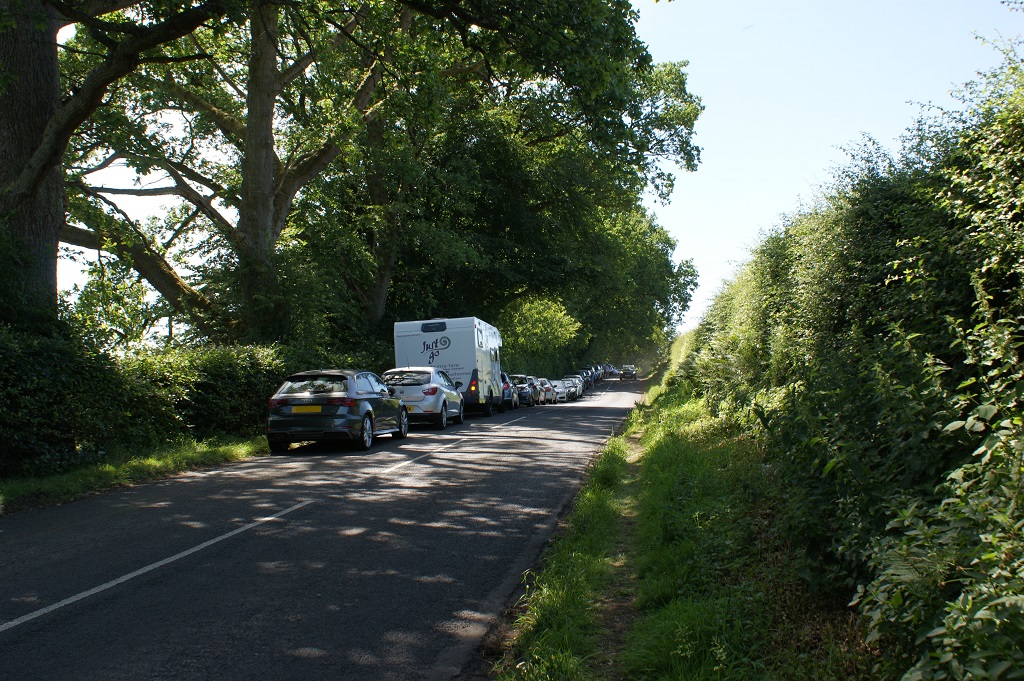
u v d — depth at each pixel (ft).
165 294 81.41
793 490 18.02
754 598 15.90
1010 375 14.49
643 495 32.22
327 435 53.31
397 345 95.61
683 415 55.01
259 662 15.57
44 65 52.90
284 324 79.15
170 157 88.69
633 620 18.12
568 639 16.21
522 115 116.37
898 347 18.22
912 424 15.02
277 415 53.62
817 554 16.11
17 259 46.88
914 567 10.89
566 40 56.90
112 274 73.61
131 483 39.27
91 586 20.70
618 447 48.03
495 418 95.35
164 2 50.88
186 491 36.52
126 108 84.99
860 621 13.58
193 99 84.58
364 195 110.73
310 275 80.02
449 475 41.39
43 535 27.14
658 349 291.38
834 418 17.24
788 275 39.86
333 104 80.94
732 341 48.14
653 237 188.65
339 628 17.63
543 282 123.34
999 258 20.51
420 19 67.05
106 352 46.88
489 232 125.70
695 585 18.65
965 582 10.19
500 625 18.04
